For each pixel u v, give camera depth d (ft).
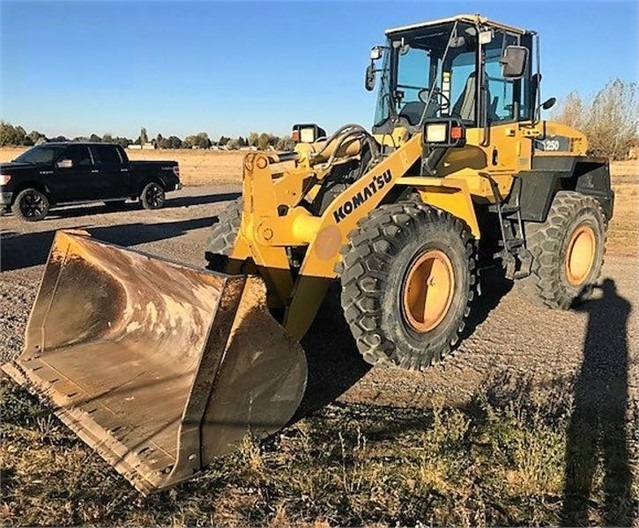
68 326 15.44
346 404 14.21
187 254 31.78
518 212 20.72
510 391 15.12
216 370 10.69
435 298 16.14
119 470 10.64
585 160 22.94
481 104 19.19
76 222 43.93
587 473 11.10
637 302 23.66
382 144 19.04
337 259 14.99
